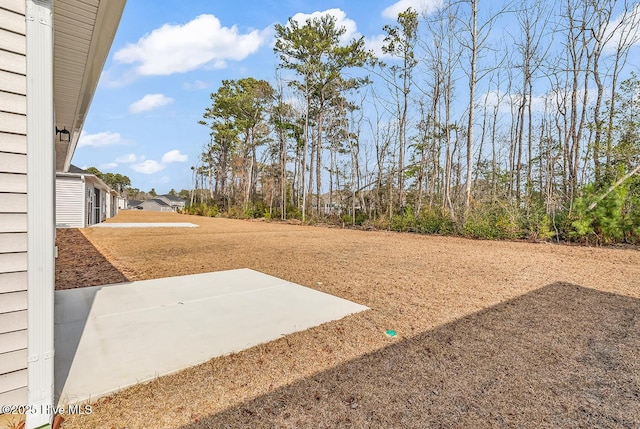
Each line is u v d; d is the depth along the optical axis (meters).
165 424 1.52
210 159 39.38
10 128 1.44
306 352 2.31
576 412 1.70
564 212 9.67
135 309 3.07
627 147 9.03
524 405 1.75
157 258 6.08
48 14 1.54
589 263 5.99
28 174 1.49
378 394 1.83
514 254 7.03
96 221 17.42
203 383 1.87
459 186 17.72
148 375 1.91
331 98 22.67
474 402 1.77
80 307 3.10
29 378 1.48
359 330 2.73
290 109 24.52
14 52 1.45
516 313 3.27
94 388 1.76
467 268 5.47
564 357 2.33
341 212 20.70
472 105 12.55
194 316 2.91
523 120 15.34
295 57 21.52
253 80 29.03
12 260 1.45
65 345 2.27
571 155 12.34
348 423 1.57
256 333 2.58
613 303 3.62
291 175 28.22
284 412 1.64
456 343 2.54
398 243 9.11
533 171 15.39
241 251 7.15
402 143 18.33
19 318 1.47
